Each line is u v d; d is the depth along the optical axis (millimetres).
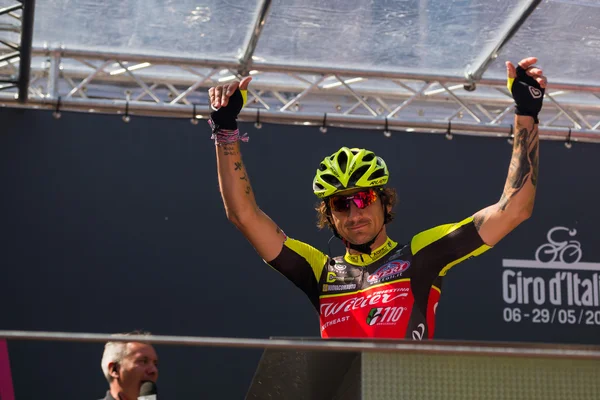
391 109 10516
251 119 9656
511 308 9414
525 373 2934
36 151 9148
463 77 10125
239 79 10055
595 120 10734
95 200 9141
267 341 2828
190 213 9266
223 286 9141
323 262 5160
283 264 5129
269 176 9531
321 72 9945
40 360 8594
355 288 4969
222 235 9266
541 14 9102
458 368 2930
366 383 2883
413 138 9852
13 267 8828
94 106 9359
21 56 8719
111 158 9273
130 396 5020
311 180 9578
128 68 9758
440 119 10352
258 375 3182
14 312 8719
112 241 9062
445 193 9734
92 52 9516
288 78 10273
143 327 8914
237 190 4887
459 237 4941
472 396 2910
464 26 9305
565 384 2949
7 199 8984
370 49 9727
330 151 9719
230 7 8914
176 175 9344
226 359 8922
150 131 9414
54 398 8516
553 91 10500
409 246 5074
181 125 9477
